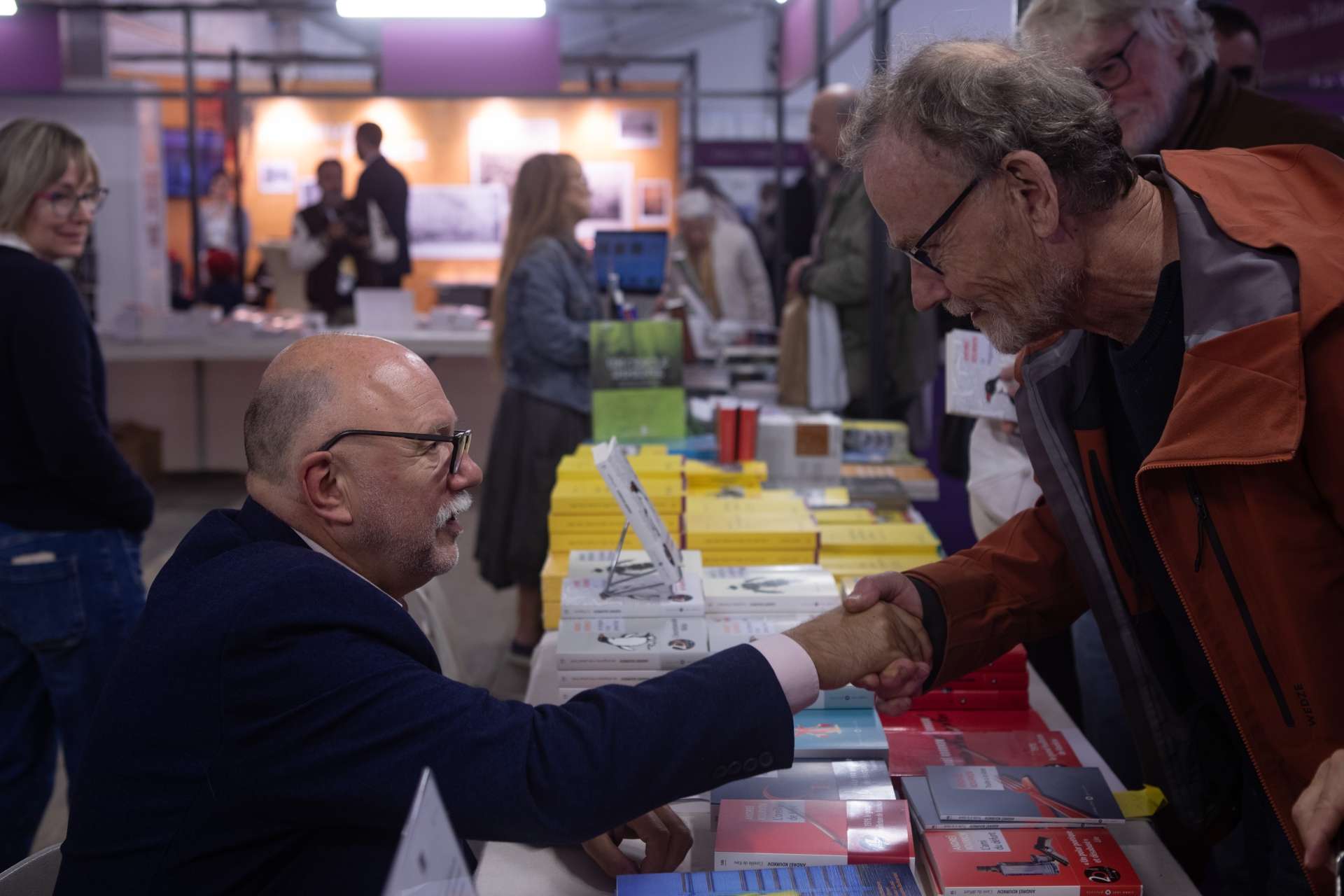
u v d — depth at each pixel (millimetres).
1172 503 1196
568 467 2646
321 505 1201
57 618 2283
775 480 3197
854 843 1303
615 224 9711
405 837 682
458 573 5410
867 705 1664
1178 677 1513
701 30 15602
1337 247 1104
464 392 6832
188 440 7141
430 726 1098
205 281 8734
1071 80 1206
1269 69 2662
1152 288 1230
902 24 3719
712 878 1246
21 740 2348
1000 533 1646
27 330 2184
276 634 1094
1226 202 1179
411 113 9531
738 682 1200
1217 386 1118
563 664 1649
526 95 7062
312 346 1226
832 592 1899
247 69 12734
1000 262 1215
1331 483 1106
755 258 6352
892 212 1241
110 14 9547
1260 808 1524
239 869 1122
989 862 1294
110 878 1136
